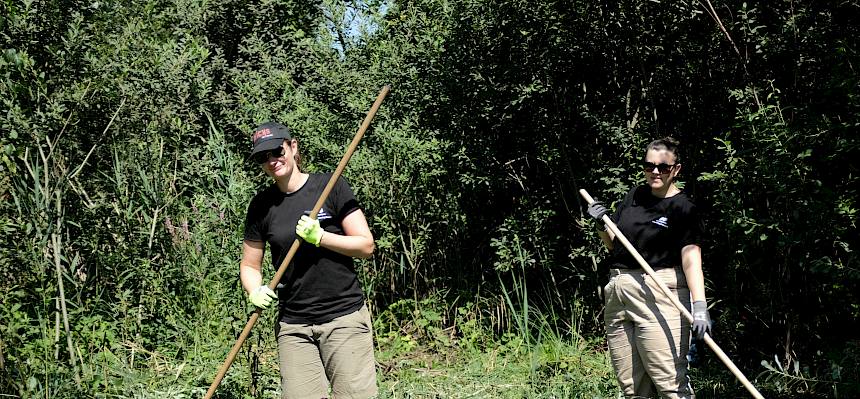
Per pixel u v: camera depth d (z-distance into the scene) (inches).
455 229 285.3
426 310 284.2
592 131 255.3
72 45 221.6
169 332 237.3
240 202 250.4
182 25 398.3
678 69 240.4
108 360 215.6
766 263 227.5
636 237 156.4
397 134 262.5
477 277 289.7
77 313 222.8
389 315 285.3
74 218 240.2
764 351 235.0
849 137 194.2
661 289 151.4
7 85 205.6
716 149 236.2
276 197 148.0
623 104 249.8
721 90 233.8
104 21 245.4
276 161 143.6
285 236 144.5
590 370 232.1
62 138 232.7
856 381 193.0
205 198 266.5
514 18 239.3
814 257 206.1
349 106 289.1
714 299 240.2
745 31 212.8
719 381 218.4
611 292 161.2
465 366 244.1
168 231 257.4
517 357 249.0
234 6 407.2
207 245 247.3
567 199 266.5
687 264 152.2
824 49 204.4
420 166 273.1
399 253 294.4
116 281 243.3
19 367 185.2
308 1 422.3
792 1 211.3
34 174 204.2
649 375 156.6
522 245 263.6
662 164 153.1
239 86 321.7
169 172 281.7
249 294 148.3
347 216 144.6
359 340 144.6
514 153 266.8
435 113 271.4
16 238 209.3
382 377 235.3
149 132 275.0
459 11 248.7
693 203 153.8
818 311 223.5
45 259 215.2
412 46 275.9
